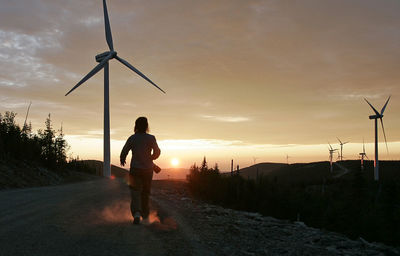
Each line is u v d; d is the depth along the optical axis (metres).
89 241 4.52
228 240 5.75
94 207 7.64
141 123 6.42
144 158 6.25
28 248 3.99
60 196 9.61
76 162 36.72
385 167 193.25
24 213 6.30
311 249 5.77
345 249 6.16
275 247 5.65
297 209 38.72
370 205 51.88
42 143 24.98
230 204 32.00
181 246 4.78
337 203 44.78
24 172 17.83
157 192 17.45
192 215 8.40
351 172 192.50
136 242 4.69
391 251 6.33
